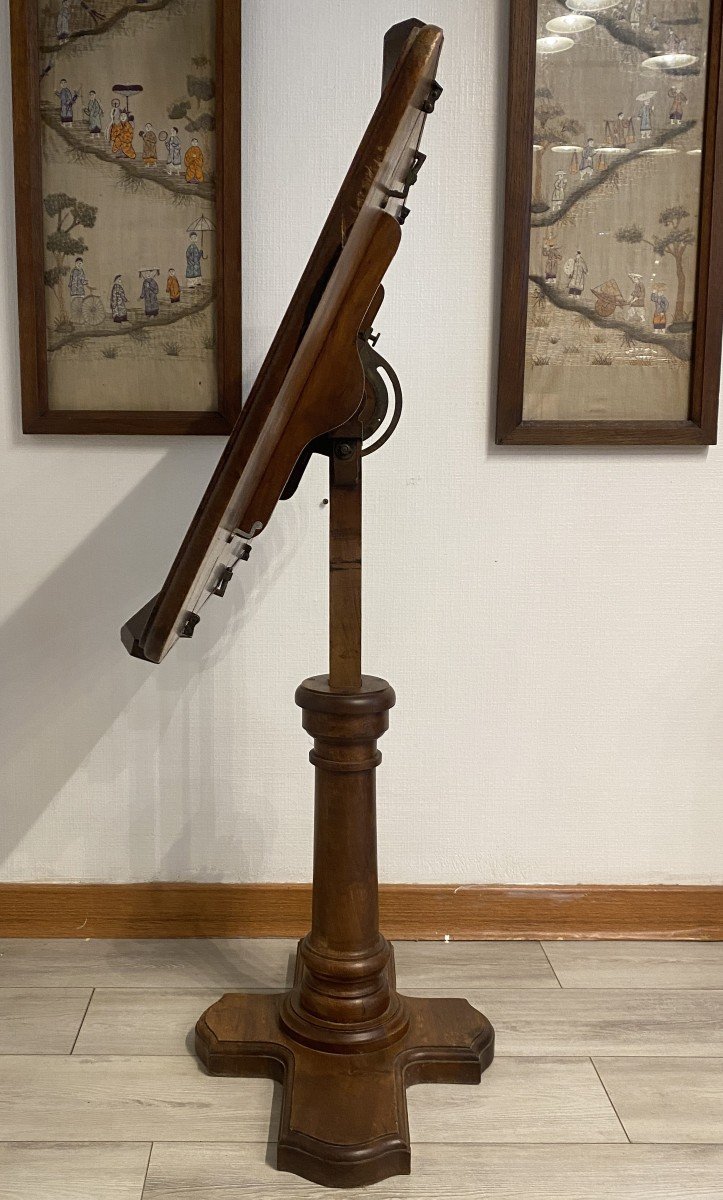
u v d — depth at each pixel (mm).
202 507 1336
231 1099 1503
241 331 1881
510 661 2014
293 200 1875
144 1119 1452
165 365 1906
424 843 2053
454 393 1935
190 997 1775
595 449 1957
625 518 1981
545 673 2020
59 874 2039
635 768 2047
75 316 1891
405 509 1964
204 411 1914
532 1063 1598
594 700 2029
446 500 1965
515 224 1853
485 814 2047
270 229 1881
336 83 1848
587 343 1920
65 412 1898
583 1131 1439
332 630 1500
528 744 2035
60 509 1951
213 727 2008
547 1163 1371
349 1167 1312
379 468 1948
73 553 1961
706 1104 1504
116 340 1898
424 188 1878
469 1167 1361
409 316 1910
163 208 1864
